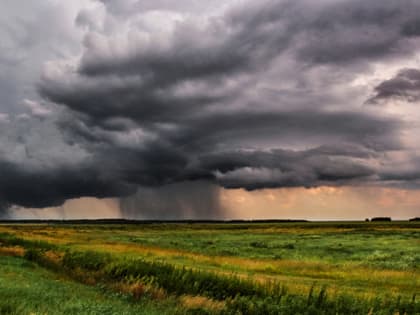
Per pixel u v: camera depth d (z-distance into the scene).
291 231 118.69
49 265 31.19
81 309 15.38
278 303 18.22
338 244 63.31
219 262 34.91
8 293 16.91
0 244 47.91
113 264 27.03
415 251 50.44
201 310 18.30
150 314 16.75
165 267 24.77
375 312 16.84
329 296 18.97
